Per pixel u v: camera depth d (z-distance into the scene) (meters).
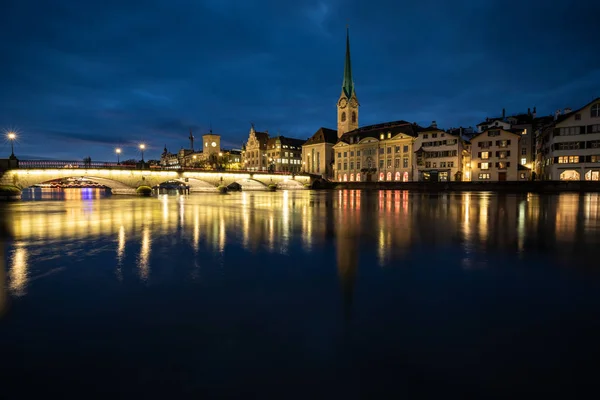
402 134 95.50
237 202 39.50
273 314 5.95
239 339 5.07
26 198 54.84
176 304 6.48
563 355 4.53
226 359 4.54
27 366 4.45
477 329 5.29
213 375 4.19
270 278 8.06
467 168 91.44
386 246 11.79
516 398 3.67
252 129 153.50
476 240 12.87
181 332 5.32
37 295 7.05
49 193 85.56
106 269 8.98
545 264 9.19
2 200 44.38
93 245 12.27
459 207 28.84
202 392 3.87
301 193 70.31
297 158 150.88
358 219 20.17
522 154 85.44
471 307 6.17
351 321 5.62
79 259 10.11
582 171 62.94
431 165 87.50
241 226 17.22
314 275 8.27
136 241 13.03
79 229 16.47
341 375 4.14
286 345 4.87
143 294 7.05
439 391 3.80
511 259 9.75
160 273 8.56
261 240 13.09
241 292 7.10
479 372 4.16
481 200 39.06
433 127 91.88
